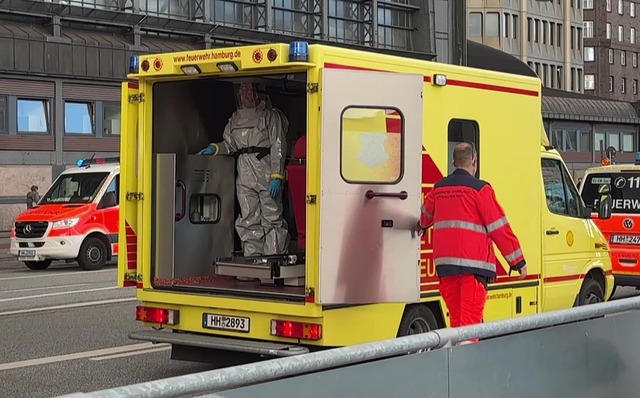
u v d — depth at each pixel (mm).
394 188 7832
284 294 8062
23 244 21109
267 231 9523
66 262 24172
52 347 10867
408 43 48656
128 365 9891
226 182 9672
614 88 103625
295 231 9805
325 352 4082
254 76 8586
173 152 9328
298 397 3953
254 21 41062
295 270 8703
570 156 63344
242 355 8461
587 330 5895
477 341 5020
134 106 8984
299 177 9164
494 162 9406
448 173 8852
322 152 7531
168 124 9258
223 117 9844
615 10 104000
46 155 34781
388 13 47594
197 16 39000
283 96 10242
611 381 6121
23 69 33688
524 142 9805
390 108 7809
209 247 9523
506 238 7777
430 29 48719
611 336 6129
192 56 8352
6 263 24391
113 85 36469
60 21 34875
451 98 8867
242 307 8211
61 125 35094
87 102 35906
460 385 4887
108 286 17297
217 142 9766
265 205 9500
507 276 9633
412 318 8555
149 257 8938
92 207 21484
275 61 7719
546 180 10664
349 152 7648
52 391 8664
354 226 7676
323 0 43531
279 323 7965
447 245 7832
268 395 3820
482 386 5043
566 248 10664
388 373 4426
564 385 5688
